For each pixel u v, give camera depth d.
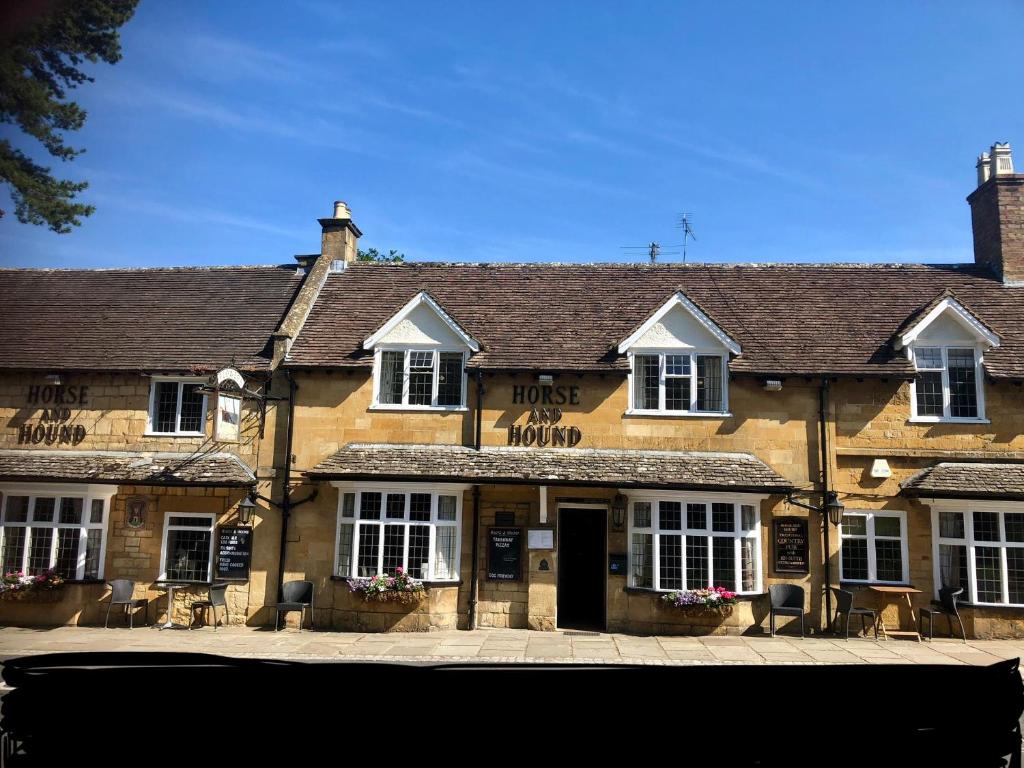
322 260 19.53
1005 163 18.53
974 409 15.73
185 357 17.06
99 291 19.86
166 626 15.33
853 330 16.72
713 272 19.08
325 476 15.20
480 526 15.60
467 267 19.64
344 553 15.48
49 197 10.66
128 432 16.70
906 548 15.23
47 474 15.64
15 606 15.59
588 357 16.30
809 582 15.09
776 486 14.66
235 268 20.53
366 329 17.36
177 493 16.19
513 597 15.34
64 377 17.00
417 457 15.57
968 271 18.38
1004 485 14.48
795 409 15.81
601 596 15.96
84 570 15.81
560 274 19.25
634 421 15.98
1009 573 14.57
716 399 16.09
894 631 14.73
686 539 15.02
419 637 14.24
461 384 16.53
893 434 15.64
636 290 18.44
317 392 16.45
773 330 16.84
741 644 13.75
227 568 15.70
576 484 14.78
